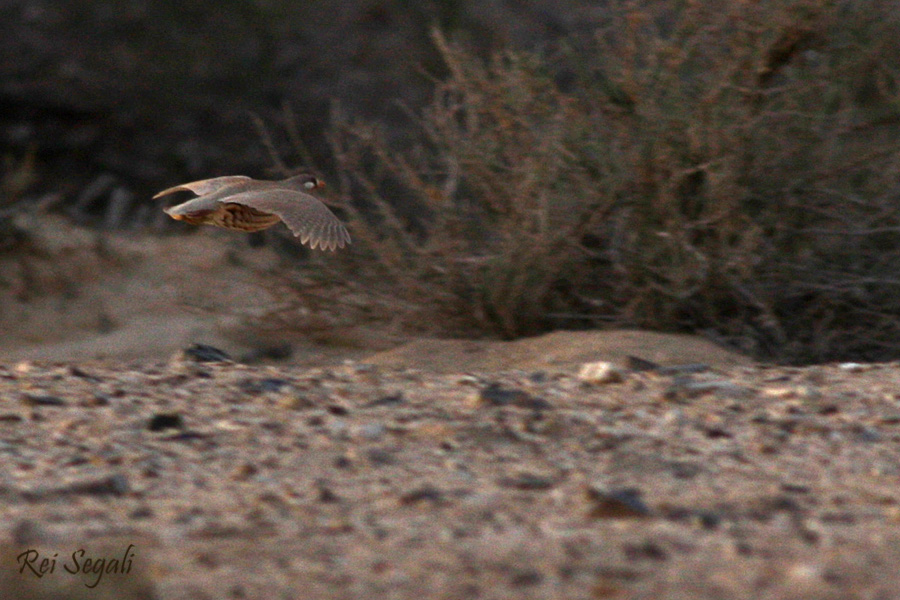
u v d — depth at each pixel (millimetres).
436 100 32156
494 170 30250
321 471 15164
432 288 30078
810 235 29172
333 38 63250
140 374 19891
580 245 28875
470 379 19875
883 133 30328
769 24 28125
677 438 16688
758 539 12617
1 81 58719
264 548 12211
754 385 19656
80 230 46906
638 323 28375
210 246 43938
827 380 20125
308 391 18891
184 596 10914
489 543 12383
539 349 25703
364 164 46812
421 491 14000
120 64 60625
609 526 13031
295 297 33250
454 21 64188
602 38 30438
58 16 61906
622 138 28922
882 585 11234
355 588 11117
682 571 11570
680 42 29562
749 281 28047
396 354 26328
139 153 58250
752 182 28562
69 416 17391
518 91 29484
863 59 29953
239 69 61281
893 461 15852
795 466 15617
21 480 14734
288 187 18047
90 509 13625
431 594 10984
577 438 16562
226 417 17453
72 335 37781
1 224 42969
